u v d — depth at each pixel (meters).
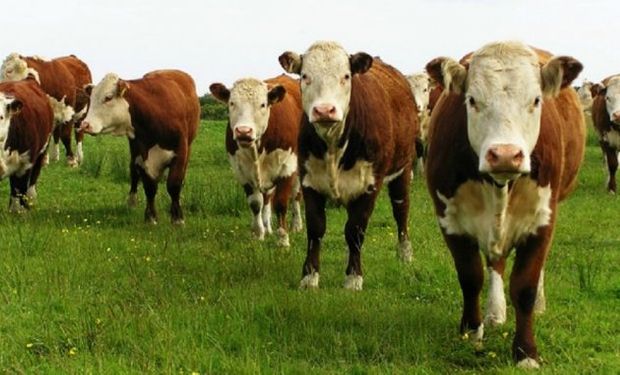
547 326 13.11
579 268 14.11
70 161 23.47
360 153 13.88
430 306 13.47
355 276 14.02
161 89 16.70
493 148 11.88
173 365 12.24
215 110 47.03
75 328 12.85
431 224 16.61
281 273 14.32
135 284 13.80
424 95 20.14
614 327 13.12
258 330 12.87
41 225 16.00
